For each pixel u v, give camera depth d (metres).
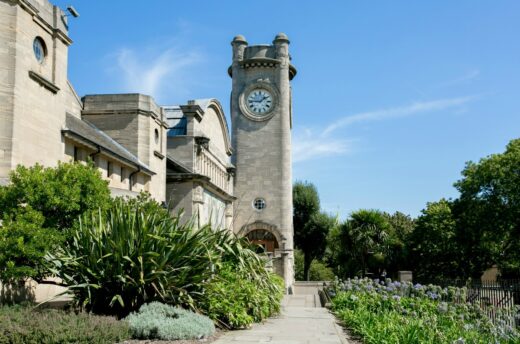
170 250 15.12
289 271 51.97
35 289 18.92
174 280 15.26
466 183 49.19
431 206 56.28
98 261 14.59
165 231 15.61
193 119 37.91
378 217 58.78
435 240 53.81
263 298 18.73
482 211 47.56
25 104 19.28
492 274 64.94
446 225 53.34
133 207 19.16
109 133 31.81
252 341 13.87
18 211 15.18
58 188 15.90
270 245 55.25
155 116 32.91
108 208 17.00
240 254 18.83
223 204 46.97
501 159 47.50
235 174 56.38
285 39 58.28
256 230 55.56
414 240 56.81
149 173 30.89
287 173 56.44
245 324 16.58
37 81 20.17
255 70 57.91
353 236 58.59
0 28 18.59
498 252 50.44
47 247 14.56
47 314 12.36
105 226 15.72
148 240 14.82
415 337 12.82
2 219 15.23
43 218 15.07
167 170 36.66
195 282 15.62
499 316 14.57
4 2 18.72
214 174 44.97
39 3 20.44
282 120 57.06
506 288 23.89
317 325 17.62
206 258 15.74
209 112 44.06
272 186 55.88
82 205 16.64
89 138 24.44
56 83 21.52
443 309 15.14
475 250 51.03
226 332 15.54
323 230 72.94
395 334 13.09
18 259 14.62
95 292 14.84
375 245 58.75
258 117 57.06
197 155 38.28
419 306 17.95
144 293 14.91
